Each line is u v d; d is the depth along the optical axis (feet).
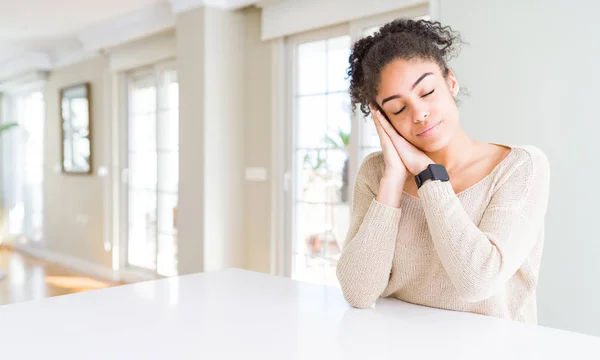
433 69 3.19
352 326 2.85
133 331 2.73
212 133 13.19
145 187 17.21
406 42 3.16
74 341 2.58
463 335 2.69
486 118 8.08
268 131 13.20
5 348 2.48
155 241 16.81
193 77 13.34
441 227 3.04
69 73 20.12
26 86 22.71
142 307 3.20
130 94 17.65
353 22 11.21
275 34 12.63
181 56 13.71
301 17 12.03
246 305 3.27
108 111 18.15
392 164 3.40
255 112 13.53
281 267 12.95
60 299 3.42
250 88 13.66
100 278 17.81
